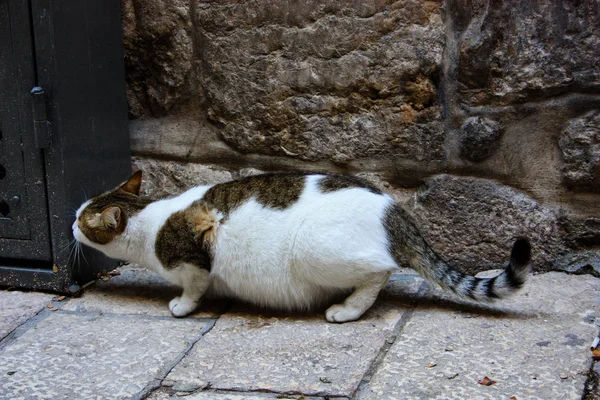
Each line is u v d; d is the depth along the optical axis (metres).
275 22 1.77
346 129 1.78
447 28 1.72
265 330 1.58
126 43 1.85
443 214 1.78
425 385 1.41
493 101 1.72
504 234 1.76
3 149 1.70
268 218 1.60
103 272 1.82
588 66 1.67
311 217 1.57
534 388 1.39
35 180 1.70
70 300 1.71
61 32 1.66
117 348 1.53
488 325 1.57
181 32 1.82
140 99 1.87
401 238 1.60
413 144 1.76
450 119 1.75
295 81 1.78
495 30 1.69
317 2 1.74
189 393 1.41
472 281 1.59
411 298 1.68
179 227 1.62
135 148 1.90
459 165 1.76
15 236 1.73
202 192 1.67
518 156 1.73
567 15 1.66
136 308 1.68
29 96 1.66
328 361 1.47
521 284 1.56
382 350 1.50
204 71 1.83
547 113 1.70
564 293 1.67
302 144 1.81
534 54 1.68
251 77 1.80
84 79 1.72
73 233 1.69
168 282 1.79
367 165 1.79
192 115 1.86
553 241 1.74
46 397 1.41
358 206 1.58
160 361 1.49
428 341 1.52
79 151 1.72
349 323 1.59
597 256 1.73
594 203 1.72
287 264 1.59
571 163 1.70
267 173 1.73
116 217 1.62
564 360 1.46
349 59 1.75
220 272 1.63
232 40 1.79
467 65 1.71
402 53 1.73
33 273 1.73
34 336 1.57
